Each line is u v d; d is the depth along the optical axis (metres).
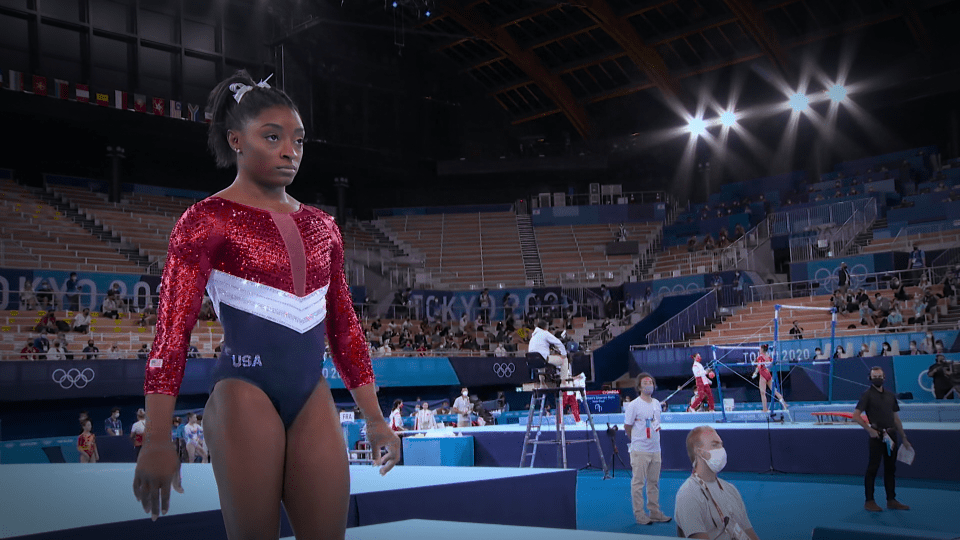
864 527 4.22
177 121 29.03
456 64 39.25
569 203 37.81
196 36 31.81
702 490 4.41
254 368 1.85
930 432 11.35
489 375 25.66
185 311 1.85
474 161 37.03
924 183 30.11
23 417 19.08
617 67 37.50
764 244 29.61
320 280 2.01
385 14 36.38
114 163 29.47
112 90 27.66
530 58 36.56
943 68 31.03
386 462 2.14
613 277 32.34
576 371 25.91
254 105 2.00
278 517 1.82
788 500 10.00
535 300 31.03
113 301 22.61
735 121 36.03
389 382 23.27
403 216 37.97
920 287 22.95
